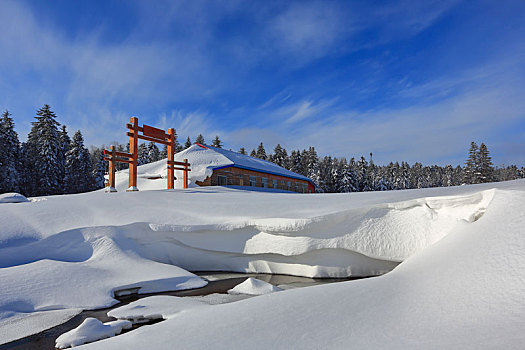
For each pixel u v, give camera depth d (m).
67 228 9.41
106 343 3.88
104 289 6.89
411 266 5.64
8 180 33.22
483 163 53.09
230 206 11.64
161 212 11.15
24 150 39.66
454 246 5.44
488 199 6.46
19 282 6.55
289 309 4.24
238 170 25.86
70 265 7.57
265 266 9.39
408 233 7.89
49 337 4.97
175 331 3.99
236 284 8.05
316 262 8.74
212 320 4.24
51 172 36.69
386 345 2.88
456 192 8.88
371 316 3.68
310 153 59.72
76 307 6.20
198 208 11.59
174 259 9.86
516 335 2.54
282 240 8.95
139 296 7.11
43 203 11.98
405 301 4.01
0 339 4.89
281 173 31.67
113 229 9.33
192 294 7.14
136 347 3.58
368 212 8.52
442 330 2.99
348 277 8.49
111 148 16.30
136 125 17.42
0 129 34.28
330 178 57.16
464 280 4.01
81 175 41.62
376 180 60.66
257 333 3.55
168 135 20.39
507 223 4.86
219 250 9.61
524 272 3.56
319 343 3.12
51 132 37.31
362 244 8.16
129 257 8.64
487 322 2.93
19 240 8.62
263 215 10.09
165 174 23.56
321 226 8.51
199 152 28.02
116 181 24.62
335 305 4.20
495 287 3.55
